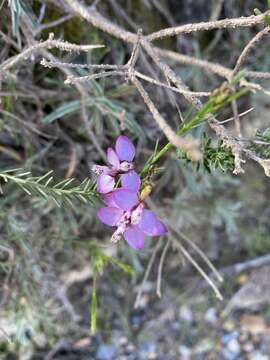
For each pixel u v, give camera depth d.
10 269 0.15
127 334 0.19
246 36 0.18
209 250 0.20
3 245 0.15
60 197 0.12
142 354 0.19
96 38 0.15
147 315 0.19
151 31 0.17
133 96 0.16
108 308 0.19
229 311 0.19
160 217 0.16
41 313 0.16
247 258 0.20
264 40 0.18
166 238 0.19
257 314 0.19
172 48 0.17
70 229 0.17
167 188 0.18
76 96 0.15
